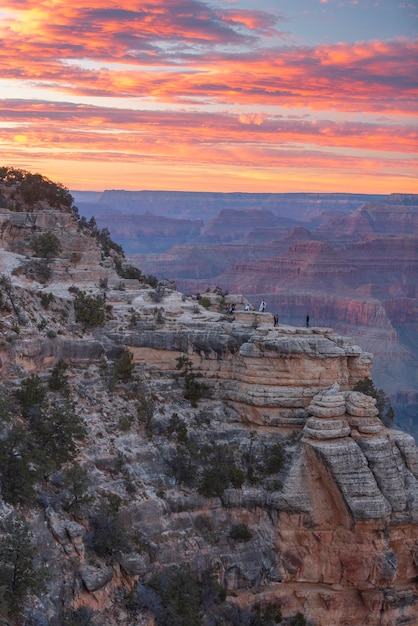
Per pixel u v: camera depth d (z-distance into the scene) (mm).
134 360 73750
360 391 72938
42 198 95812
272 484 68375
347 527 67062
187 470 67000
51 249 83875
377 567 66750
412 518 67500
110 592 56156
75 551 54906
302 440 68000
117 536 57625
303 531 67688
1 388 62094
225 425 71562
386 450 67750
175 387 73125
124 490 63031
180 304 82062
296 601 67062
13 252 82750
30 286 77250
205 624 61531
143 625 55719
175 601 58469
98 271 84375
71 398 67312
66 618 50781
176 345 74000
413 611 68375
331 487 67000
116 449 65562
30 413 61906
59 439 61719
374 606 67438
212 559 64625
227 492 67312
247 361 71812
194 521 65875
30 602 49312
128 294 81312
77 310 73250
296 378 71062
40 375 67438
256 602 65688
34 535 53250
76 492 57438
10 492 54000
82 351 71250
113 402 69562
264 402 70562
